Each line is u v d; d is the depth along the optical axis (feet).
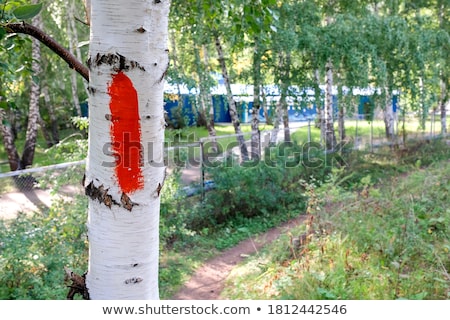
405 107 45.42
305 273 13.12
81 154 19.48
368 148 43.62
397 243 14.47
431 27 48.14
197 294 16.85
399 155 43.32
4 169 44.01
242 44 15.17
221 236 24.77
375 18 37.83
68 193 21.74
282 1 33.19
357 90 39.60
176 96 33.01
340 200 19.93
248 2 10.76
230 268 19.99
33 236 16.55
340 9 42.19
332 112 42.57
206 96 35.29
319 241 15.70
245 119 74.02
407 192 20.36
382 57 40.34
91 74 5.13
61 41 46.83
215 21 13.91
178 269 19.61
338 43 35.35
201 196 27.14
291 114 73.46
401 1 44.75
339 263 13.55
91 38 5.10
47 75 51.13
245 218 27.32
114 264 5.31
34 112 39.40
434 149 45.62
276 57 34.19
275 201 28.43
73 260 16.52
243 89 41.27
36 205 28.40
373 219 16.80
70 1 38.88
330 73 39.83
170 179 22.68
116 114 5.06
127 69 4.97
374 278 12.33
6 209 27.12
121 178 5.17
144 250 5.41
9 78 11.02
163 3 5.14
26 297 13.85
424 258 13.79
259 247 22.62
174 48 35.04
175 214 23.75
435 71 43.09
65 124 61.05
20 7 6.17
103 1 4.92
